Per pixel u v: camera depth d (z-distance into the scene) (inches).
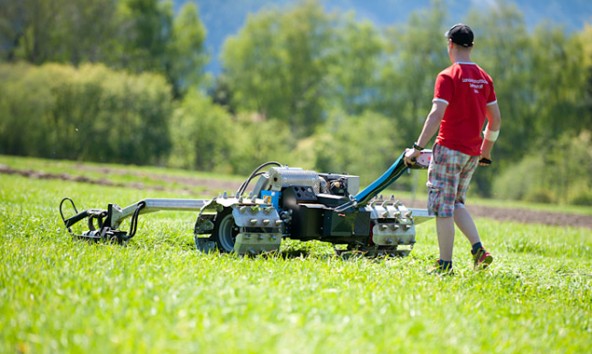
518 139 6766.7
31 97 5767.7
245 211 868.6
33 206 1406.3
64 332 473.7
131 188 2731.3
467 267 924.6
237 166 6422.2
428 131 819.4
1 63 6328.7
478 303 658.2
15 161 4197.8
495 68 6801.2
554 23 6879.9
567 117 6737.2
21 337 468.8
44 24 7657.5
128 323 494.9
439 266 839.7
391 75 7465.6
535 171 5984.3
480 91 838.5
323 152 6417.3
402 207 976.9
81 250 813.2
